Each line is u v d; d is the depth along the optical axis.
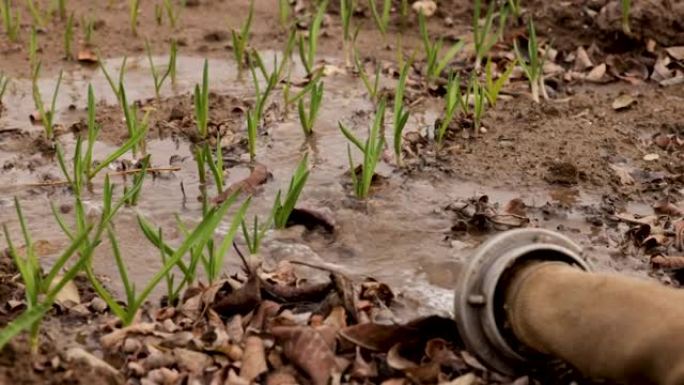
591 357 3.50
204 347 4.04
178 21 8.26
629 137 6.28
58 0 8.45
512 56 7.47
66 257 4.09
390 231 5.23
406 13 8.24
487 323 3.78
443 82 7.05
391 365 3.90
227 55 7.70
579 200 5.56
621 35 7.54
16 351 3.79
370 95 6.90
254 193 5.61
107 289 4.61
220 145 5.71
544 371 3.87
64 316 4.32
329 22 8.20
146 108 6.67
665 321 3.34
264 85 7.16
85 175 5.74
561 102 6.81
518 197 5.59
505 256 3.81
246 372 3.91
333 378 3.81
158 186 5.71
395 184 5.72
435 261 4.96
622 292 3.49
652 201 5.57
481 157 6.03
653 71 7.21
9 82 7.12
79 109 6.71
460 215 5.38
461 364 3.97
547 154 6.06
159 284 4.66
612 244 5.11
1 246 5.03
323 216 5.22
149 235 4.45
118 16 8.32
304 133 6.36
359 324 4.02
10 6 8.48
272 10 8.49
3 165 5.92
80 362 3.81
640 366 3.37
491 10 7.23
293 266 4.85
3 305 4.34
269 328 4.14
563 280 3.66
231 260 4.90
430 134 6.38
